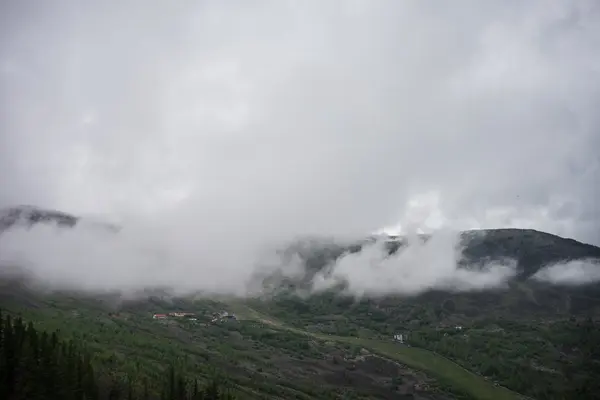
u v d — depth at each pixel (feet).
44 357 613.93
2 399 551.18
